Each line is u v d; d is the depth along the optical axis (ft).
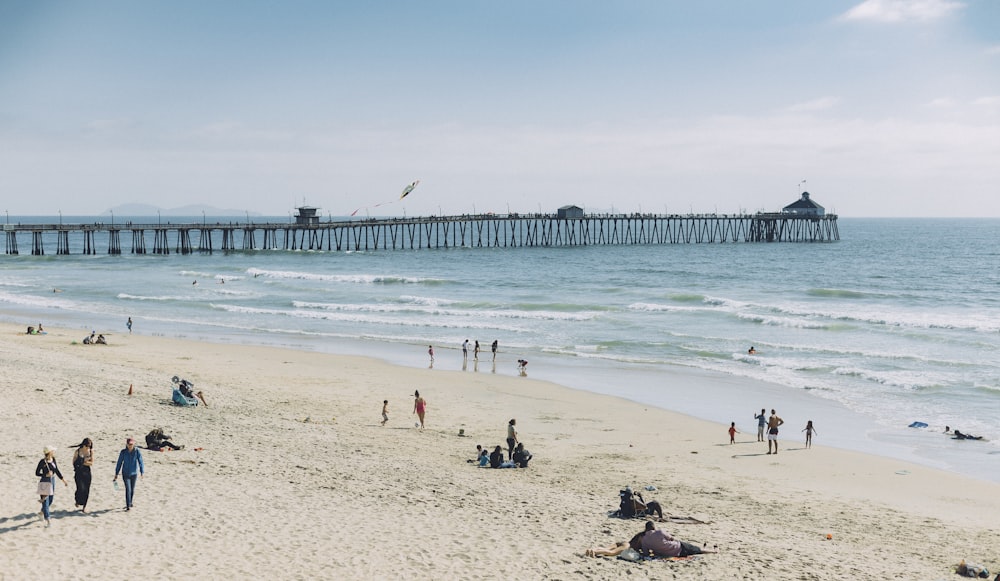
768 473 86.43
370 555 50.90
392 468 75.41
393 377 138.10
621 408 118.62
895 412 116.98
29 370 109.09
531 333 191.31
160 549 49.80
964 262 445.78
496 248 526.16
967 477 86.58
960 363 149.18
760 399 125.70
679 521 63.57
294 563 48.93
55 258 431.43
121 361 140.36
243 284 301.02
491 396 125.08
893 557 57.98
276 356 156.56
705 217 594.24
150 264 393.09
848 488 81.56
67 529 51.88
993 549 61.72
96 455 69.15
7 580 43.80
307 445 82.38
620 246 562.66
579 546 54.85
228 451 75.46
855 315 211.41
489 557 51.57
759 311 228.02
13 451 67.67
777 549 57.31
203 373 132.26
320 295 266.36
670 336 185.57
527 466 83.66
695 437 102.68
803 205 621.31
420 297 258.16
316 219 479.41
